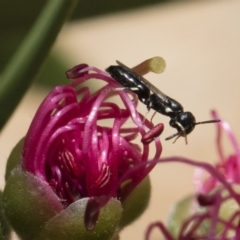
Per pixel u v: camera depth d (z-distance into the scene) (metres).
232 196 0.10
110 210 0.09
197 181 0.11
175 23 0.24
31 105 0.14
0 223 0.09
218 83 0.22
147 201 0.09
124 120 0.09
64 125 0.09
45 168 0.09
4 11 0.11
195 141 0.19
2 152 0.17
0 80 0.09
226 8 0.24
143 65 0.09
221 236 0.10
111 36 0.23
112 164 0.09
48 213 0.09
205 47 0.23
